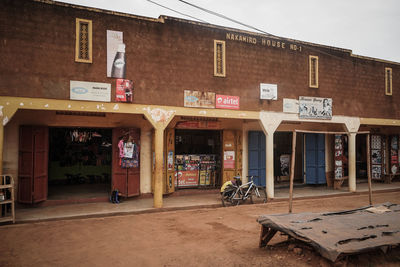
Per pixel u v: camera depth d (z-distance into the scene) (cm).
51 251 571
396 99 1394
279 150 1434
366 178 1653
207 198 1091
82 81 838
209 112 997
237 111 1043
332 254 428
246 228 732
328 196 1208
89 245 605
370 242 468
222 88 1020
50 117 973
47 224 759
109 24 875
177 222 787
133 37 903
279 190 1290
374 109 1329
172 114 944
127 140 1030
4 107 762
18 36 781
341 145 1365
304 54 1173
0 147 755
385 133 1617
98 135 1333
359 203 1082
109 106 868
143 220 806
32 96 788
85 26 854
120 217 839
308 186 1413
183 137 1223
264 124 1085
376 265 494
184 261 524
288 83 1137
